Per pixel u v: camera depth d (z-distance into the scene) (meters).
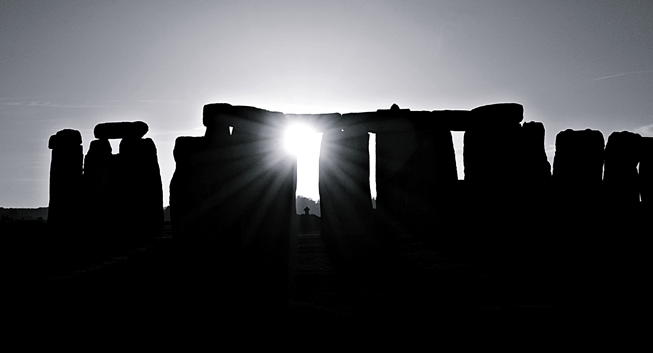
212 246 19.80
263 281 17.78
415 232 22.98
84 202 27.19
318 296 16.27
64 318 14.45
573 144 24.30
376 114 22.95
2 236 26.59
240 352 12.09
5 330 13.60
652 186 24.91
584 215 23.53
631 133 24.94
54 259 21.34
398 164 23.22
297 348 12.24
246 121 20.41
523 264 18.84
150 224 26.38
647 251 19.42
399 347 12.16
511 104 23.14
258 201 19.95
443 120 23.25
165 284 17.56
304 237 25.02
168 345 12.55
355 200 22.84
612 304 14.84
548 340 12.23
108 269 19.42
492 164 22.94
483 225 22.94
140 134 27.08
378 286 17.14
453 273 17.95
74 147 27.94
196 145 25.09
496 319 13.67
